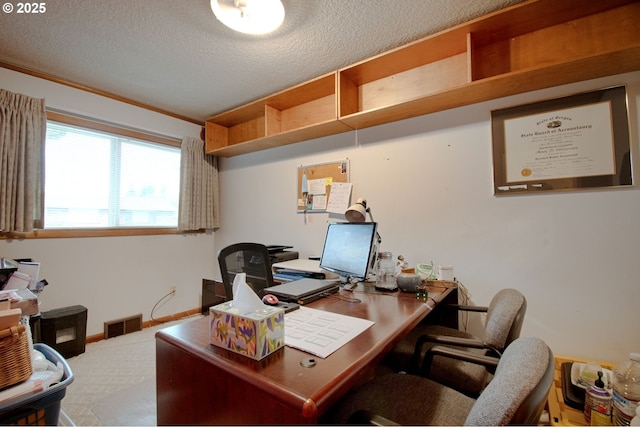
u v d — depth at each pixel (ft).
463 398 3.38
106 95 8.80
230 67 7.49
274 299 4.12
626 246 5.06
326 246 6.70
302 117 9.04
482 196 6.32
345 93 7.50
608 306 5.17
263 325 2.66
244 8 5.29
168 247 10.44
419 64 7.04
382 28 6.06
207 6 5.38
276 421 2.17
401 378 3.72
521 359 2.28
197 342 3.01
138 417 5.28
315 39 6.38
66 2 5.27
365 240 5.67
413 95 7.15
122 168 9.53
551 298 5.62
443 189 6.77
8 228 6.93
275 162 9.89
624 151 5.07
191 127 11.00
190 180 10.66
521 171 5.90
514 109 5.99
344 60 7.23
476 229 6.38
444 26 6.04
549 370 2.09
